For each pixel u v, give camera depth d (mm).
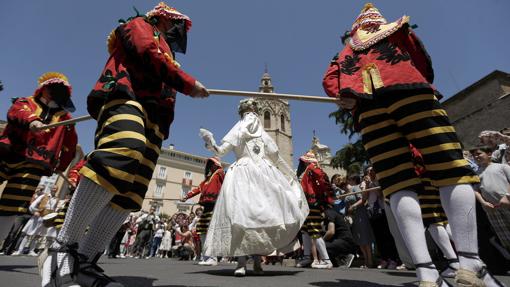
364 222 5500
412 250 1607
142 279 2600
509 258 3598
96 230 1795
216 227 3330
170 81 1797
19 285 1997
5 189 3113
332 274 3516
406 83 1710
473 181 1591
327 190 5148
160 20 2244
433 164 1632
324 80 2209
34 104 3309
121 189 1533
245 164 3473
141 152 1618
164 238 13609
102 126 1660
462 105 12367
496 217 3602
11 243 7711
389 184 1721
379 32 2025
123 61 1832
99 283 1613
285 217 3277
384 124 1797
